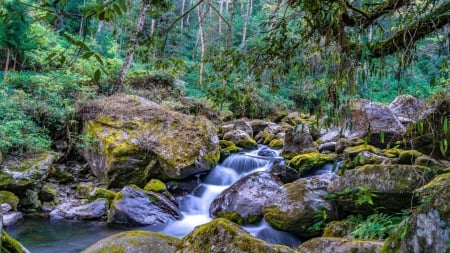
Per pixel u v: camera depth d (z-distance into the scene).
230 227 2.58
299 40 2.34
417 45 2.13
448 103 4.67
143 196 6.86
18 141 7.20
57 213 6.66
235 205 6.30
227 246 2.46
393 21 2.08
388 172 4.37
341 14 1.89
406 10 2.02
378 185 4.32
